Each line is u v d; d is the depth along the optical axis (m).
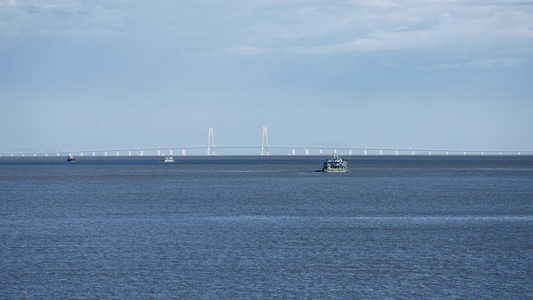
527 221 135.50
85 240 112.06
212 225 129.75
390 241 110.00
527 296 76.31
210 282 82.06
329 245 106.19
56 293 77.75
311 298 75.75
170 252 100.38
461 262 92.88
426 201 178.50
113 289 79.19
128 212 153.88
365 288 79.38
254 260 94.38
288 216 144.25
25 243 109.44
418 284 81.12
